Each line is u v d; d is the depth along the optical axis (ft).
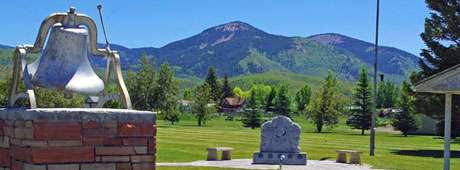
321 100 289.33
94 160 28.22
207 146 124.88
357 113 277.23
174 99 320.09
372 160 99.91
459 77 68.90
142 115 29.35
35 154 27.22
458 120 153.28
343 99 304.50
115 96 31.63
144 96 314.55
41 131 27.35
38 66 30.60
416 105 148.05
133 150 29.04
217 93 526.57
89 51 31.68
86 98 32.32
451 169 88.79
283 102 401.08
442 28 140.46
